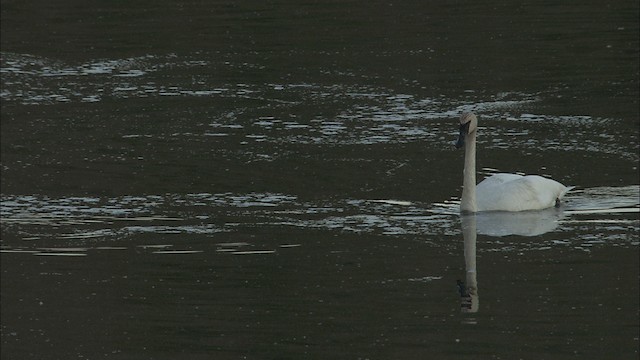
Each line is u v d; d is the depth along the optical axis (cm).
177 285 1539
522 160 2106
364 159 2094
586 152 2144
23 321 1436
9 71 2714
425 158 2105
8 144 2216
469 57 2758
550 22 3039
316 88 2553
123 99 2511
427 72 2652
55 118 2388
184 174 2023
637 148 2164
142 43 2928
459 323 1398
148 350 1349
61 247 1695
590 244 1677
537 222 1786
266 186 1953
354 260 1616
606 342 1343
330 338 1362
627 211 1834
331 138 2227
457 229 1755
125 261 1631
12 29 3062
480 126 2306
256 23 3070
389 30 2991
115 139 2241
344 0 3294
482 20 3072
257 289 1516
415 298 1478
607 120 2327
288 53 2812
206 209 1847
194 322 1419
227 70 2702
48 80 2656
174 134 2266
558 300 1461
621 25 2997
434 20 3080
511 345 1336
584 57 2739
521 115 2366
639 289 1495
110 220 1806
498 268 1582
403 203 1870
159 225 1780
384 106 2425
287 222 1784
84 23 3111
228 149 2166
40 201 1900
